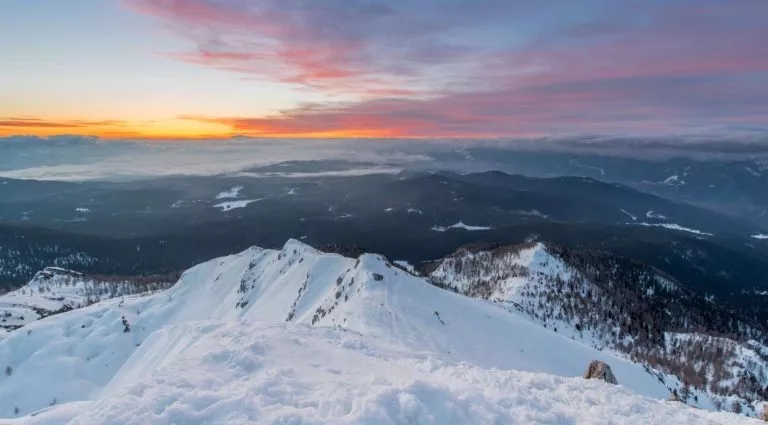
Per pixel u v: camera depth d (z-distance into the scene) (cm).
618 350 14300
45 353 11944
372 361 2041
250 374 1606
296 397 1317
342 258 16888
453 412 1253
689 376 12394
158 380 1420
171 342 6222
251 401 1232
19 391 10425
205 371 1589
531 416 1354
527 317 14612
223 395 1272
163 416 1114
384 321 8144
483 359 7131
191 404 1203
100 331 13912
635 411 1638
